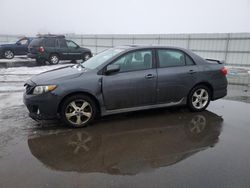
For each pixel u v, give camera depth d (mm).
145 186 3410
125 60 5680
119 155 4277
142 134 5129
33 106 5238
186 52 6324
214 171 3793
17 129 5254
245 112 6633
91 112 5469
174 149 4516
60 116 5355
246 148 4562
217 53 21391
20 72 13172
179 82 6098
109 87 5453
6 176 3592
